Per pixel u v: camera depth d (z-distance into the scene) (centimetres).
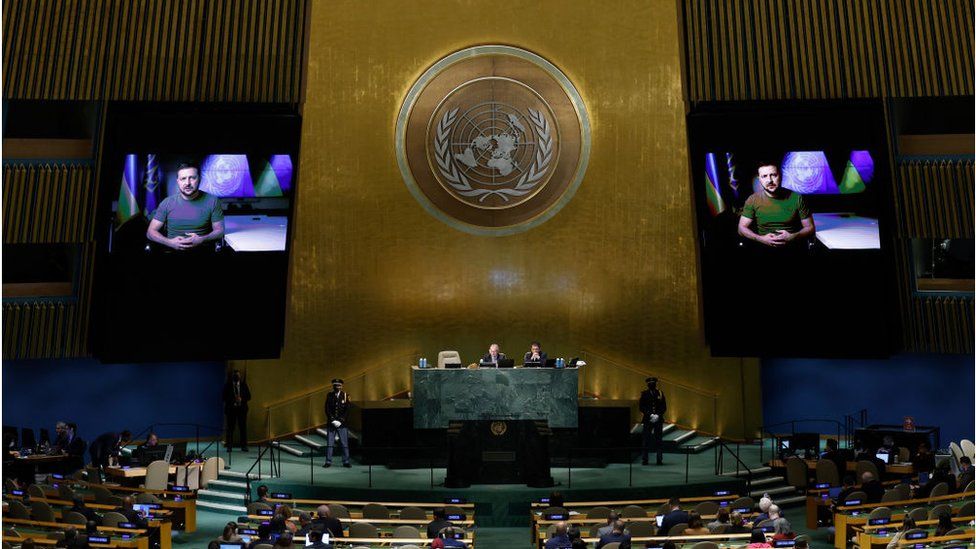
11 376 2422
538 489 2066
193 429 2530
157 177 2202
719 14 2320
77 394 2461
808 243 2231
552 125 2533
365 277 2512
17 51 2244
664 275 2508
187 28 2288
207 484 2161
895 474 2141
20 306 2303
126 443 2208
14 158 2272
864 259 2222
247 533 1593
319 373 2491
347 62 2500
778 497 2153
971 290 2342
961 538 1432
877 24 2291
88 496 1920
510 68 2522
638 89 2508
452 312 2534
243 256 2262
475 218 2541
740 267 2267
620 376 2509
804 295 2261
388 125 2517
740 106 2350
